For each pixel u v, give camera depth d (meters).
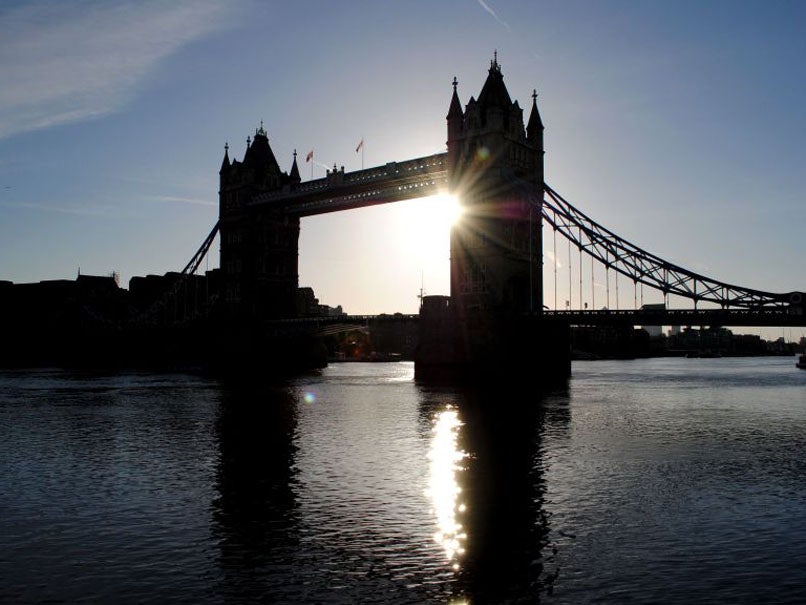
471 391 92.25
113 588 23.83
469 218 112.12
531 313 110.06
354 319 135.25
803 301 95.75
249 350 147.88
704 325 104.12
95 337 183.62
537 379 110.88
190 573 25.11
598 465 42.59
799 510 32.59
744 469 41.47
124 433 55.91
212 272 177.50
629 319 105.88
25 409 73.19
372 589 23.72
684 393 92.94
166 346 168.00
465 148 113.19
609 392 92.06
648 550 27.30
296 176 160.00
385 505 33.47
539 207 118.00
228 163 161.25
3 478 39.75
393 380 117.00
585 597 23.03
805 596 23.02
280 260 155.62
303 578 24.66
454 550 27.34
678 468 41.69
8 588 23.84
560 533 29.28
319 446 49.31
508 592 23.44
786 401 81.88
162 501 34.47
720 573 24.97
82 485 37.91
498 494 35.47
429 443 50.34
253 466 42.50
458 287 113.25
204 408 73.44
